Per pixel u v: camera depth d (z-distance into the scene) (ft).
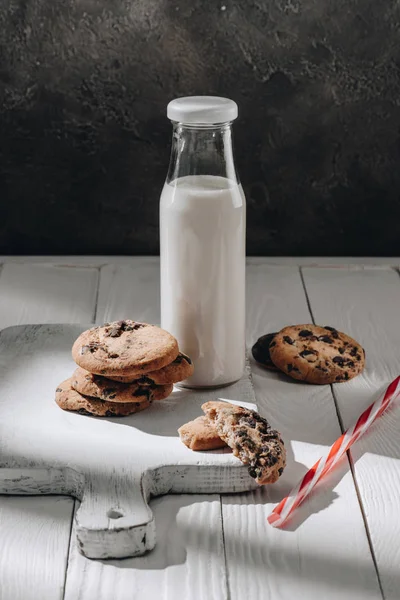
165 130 4.03
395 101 4.00
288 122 4.03
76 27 3.89
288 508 2.52
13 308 3.62
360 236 4.21
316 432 2.87
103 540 2.40
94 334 2.90
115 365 2.77
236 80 3.97
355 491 2.63
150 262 4.09
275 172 4.10
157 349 2.82
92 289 3.80
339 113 4.02
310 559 2.41
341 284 3.85
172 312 2.97
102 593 2.32
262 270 4.00
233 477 2.62
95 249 4.21
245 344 3.17
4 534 2.48
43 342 3.20
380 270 4.01
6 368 3.05
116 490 2.53
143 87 3.97
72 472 2.61
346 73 3.96
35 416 2.82
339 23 3.90
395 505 2.57
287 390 3.07
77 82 3.96
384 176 4.11
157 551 2.43
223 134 2.87
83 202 4.13
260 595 2.31
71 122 4.01
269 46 3.92
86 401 2.83
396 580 2.35
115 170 4.09
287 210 4.16
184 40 3.91
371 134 4.05
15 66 3.93
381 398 2.75
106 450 2.68
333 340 3.22
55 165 4.07
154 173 4.09
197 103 2.84
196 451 2.68
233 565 2.39
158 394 2.84
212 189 2.88
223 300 2.93
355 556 2.42
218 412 2.70
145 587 2.33
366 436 2.84
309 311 3.62
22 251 4.21
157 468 2.61
